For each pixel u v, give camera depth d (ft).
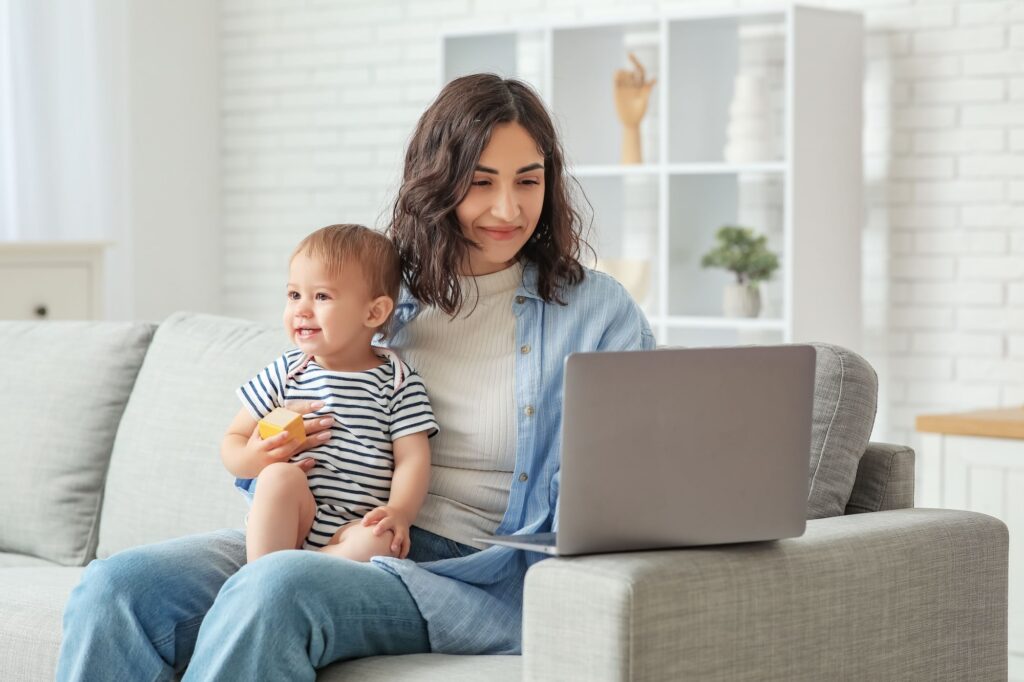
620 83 15.42
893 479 7.35
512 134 6.81
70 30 17.48
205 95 19.40
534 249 7.17
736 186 15.53
